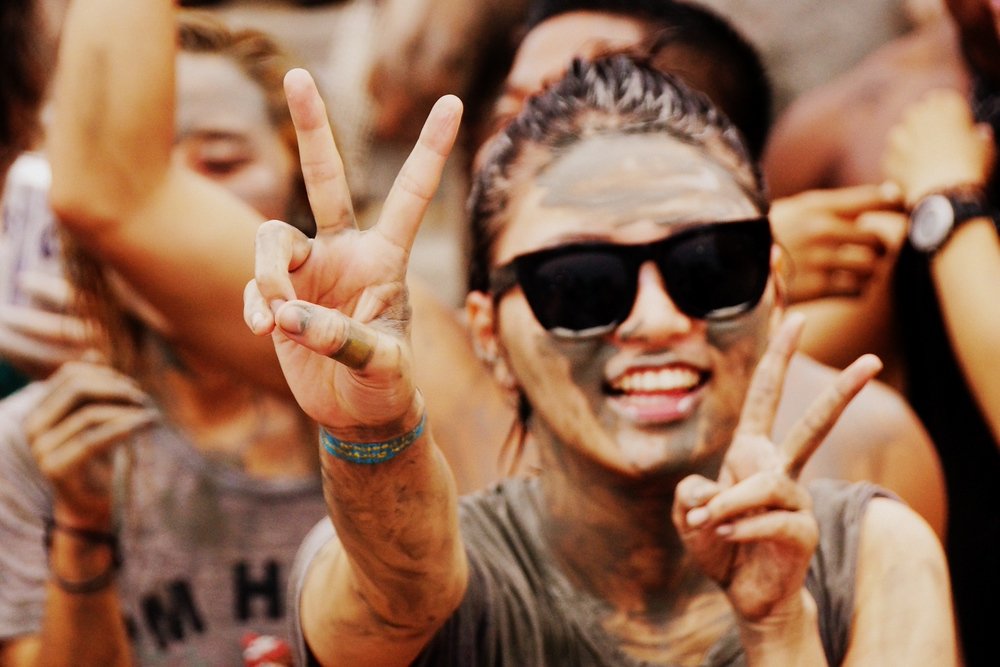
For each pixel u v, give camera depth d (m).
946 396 3.49
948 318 3.40
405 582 1.96
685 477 2.24
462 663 2.17
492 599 2.22
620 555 2.28
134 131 2.80
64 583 3.33
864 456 3.01
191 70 3.54
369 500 1.91
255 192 3.51
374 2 5.16
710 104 2.46
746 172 2.39
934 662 2.18
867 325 3.56
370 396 1.83
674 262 2.24
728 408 2.26
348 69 5.00
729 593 2.10
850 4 5.14
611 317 2.24
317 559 2.18
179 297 2.90
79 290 3.46
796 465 2.09
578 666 2.23
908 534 2.29
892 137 3.63
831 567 2.28
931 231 3.46
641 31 3.46
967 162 3.53
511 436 2.64
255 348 2.95
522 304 2.30
